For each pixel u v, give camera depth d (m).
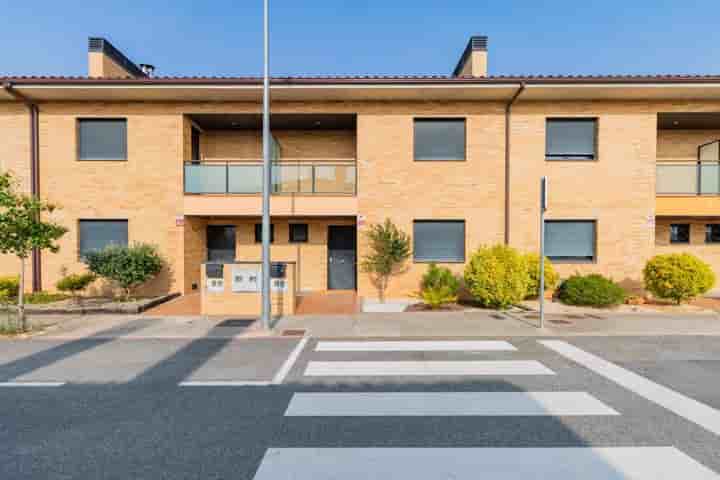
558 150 11.41
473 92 10.64
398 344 6.44
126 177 11.23
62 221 11.15
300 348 6.22
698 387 4.53
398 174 11.27
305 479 2.76
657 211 11.17
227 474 2.83
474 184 11.27
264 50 7.38
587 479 2.76
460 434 3.42
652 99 11.11
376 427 3.55
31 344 6.45
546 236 11.35
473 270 9.41
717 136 12.74
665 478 2.78
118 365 5.37
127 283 9.88
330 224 13.05
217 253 13.09
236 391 4.43
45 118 11.12
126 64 13.24
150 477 2.80
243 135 12.87
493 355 5.82
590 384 4.62
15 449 3.20
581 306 9.70
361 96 10.95
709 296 11.60
